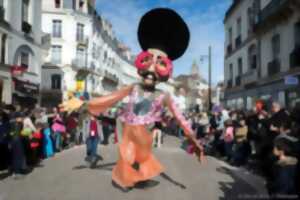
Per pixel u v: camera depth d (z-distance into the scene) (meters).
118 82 52.25
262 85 17.98
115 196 5.68
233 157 9.20
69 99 6.84
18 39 19.39
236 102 23.08
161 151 12.02
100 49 42.72
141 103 6.23
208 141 11.89
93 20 39.06
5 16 18.11
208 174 7.68
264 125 7.07
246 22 20.80
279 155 4.64
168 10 6.44
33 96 21.34
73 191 5.99
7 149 7.68
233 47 23.92
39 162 9.12
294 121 6.27
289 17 14.60
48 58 35.44
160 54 6.34
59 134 11.46
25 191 5.98
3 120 7.63
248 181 6.85
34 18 21.56
